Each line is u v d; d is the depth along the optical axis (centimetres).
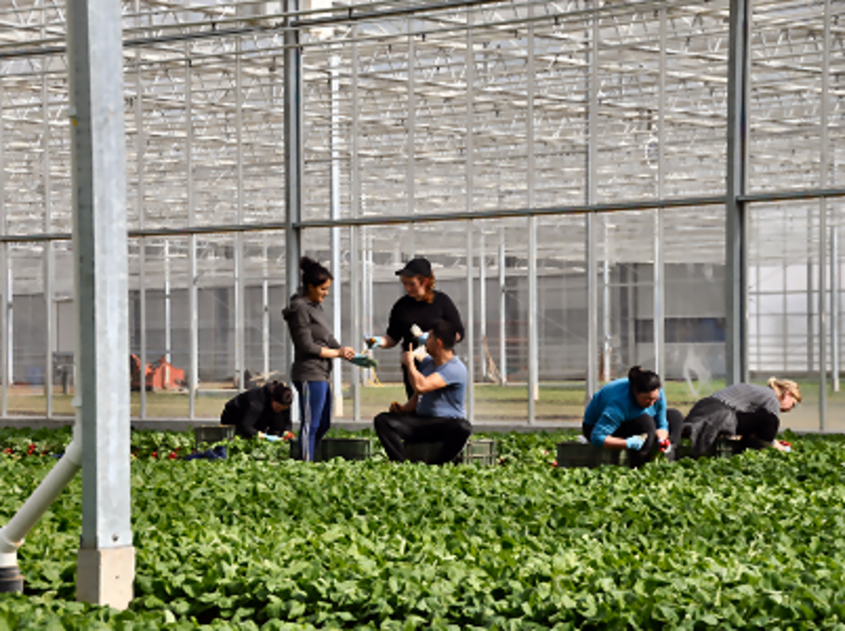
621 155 3303
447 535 635
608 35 2095
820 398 1730
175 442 1452
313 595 488
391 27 2147
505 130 3212
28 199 3703
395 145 3309
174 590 511
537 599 461
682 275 2192
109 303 505
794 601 451
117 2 505
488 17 2050
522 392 2056
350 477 913
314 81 2334
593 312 1867
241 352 2119
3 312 2236
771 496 785
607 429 1028
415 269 1212
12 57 2055
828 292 2250
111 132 502
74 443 513
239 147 1989
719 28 2292
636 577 499
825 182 1611
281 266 2248
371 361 1202
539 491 816
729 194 1553
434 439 1107
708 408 1116
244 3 1919
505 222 2273
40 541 617
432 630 433
